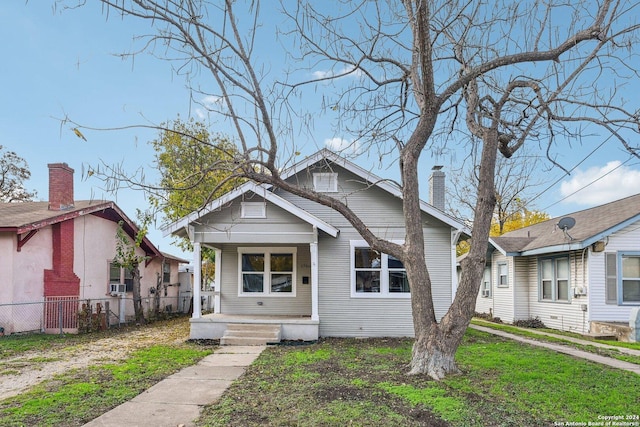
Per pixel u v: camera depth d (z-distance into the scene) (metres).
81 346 10.84
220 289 13.62
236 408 5.61
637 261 13.73
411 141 7.61
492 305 19.42
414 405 5.54
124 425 5.04
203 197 16.12
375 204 12.71
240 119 6.40
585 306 13.78
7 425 5.00
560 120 7.51
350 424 4.96
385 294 12.37
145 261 19.20
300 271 13.59
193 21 5.69
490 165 7.62
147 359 8.95
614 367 8.02
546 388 6.37
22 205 16.86
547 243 15.48
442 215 12.16
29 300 13.47
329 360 8.48
